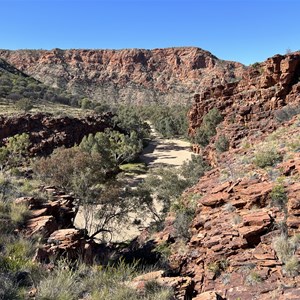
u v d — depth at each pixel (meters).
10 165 39.31
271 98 44.56
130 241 19.19
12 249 7.73
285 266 9.72
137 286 6.57
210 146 42.03
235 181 14.84
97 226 21.52
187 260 12.40
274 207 12.23
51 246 8.77
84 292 6.32
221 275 10.59
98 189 20.36
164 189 25.58
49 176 20.64
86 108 96.75
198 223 13.77
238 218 12.42
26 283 6.25
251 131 39.00
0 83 100.12
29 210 10.67
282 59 44.47
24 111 67.69
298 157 14.74
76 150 22.81
